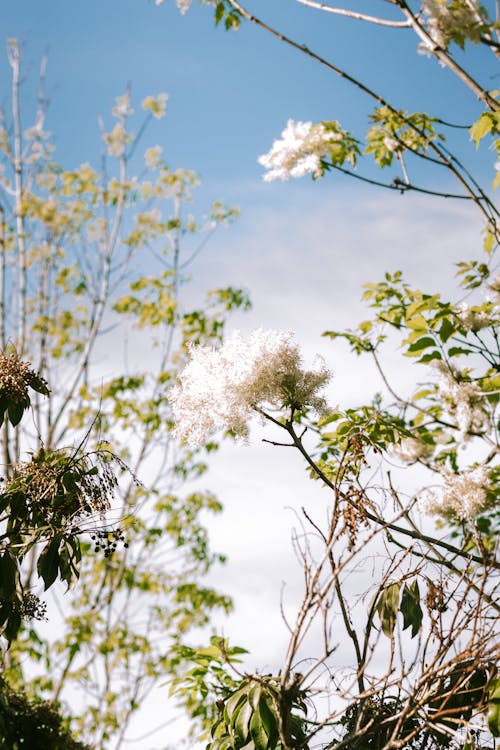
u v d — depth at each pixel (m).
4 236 10.70
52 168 11.16
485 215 3.87
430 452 3.62
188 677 3.32
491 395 3.38
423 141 4.14
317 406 2.74
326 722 2.14
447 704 2.35
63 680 9.19
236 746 2.38
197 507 10.39
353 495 2.27
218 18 3.97
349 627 2.28
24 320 10.52
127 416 10.18
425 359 3.53
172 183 11.53
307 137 4.22
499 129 3.45
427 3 3.18
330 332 4.37
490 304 3.64
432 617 2.25
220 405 2.71
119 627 9.60
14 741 4.05
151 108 11.70
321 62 3.59
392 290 4.44
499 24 3.24
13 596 2.64
